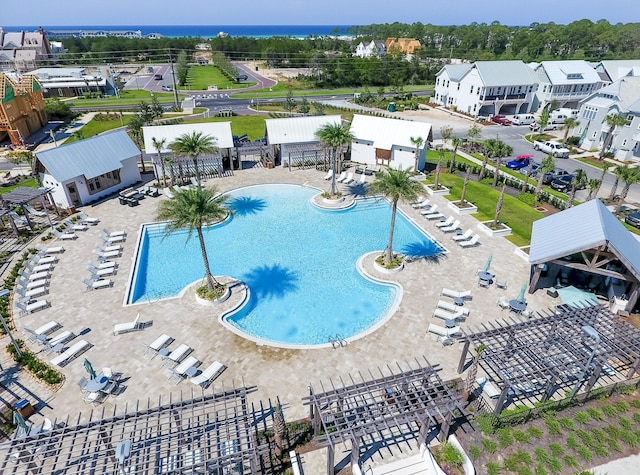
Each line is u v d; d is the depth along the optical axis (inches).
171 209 1029.2
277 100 4042.8
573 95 3467.0
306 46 6963.6
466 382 775.7
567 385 860.6
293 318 1079.0
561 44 6752.0
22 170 2144.4
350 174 1913.1
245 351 928.9
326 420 650.2
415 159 2009.1
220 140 1975.9
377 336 975.0
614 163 2250.2
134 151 1865.2
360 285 1214.3
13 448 611.2
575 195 1841.8
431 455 689.6
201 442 638.5
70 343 954.1
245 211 1672.0
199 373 870.4
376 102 3789.4
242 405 683.4
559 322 883.4
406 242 1440.7
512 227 1523.1
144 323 1018.1
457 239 1391.5
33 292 1112.2
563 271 1211.9
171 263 1325.0
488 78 3277.6
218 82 5226.4
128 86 4911.4
